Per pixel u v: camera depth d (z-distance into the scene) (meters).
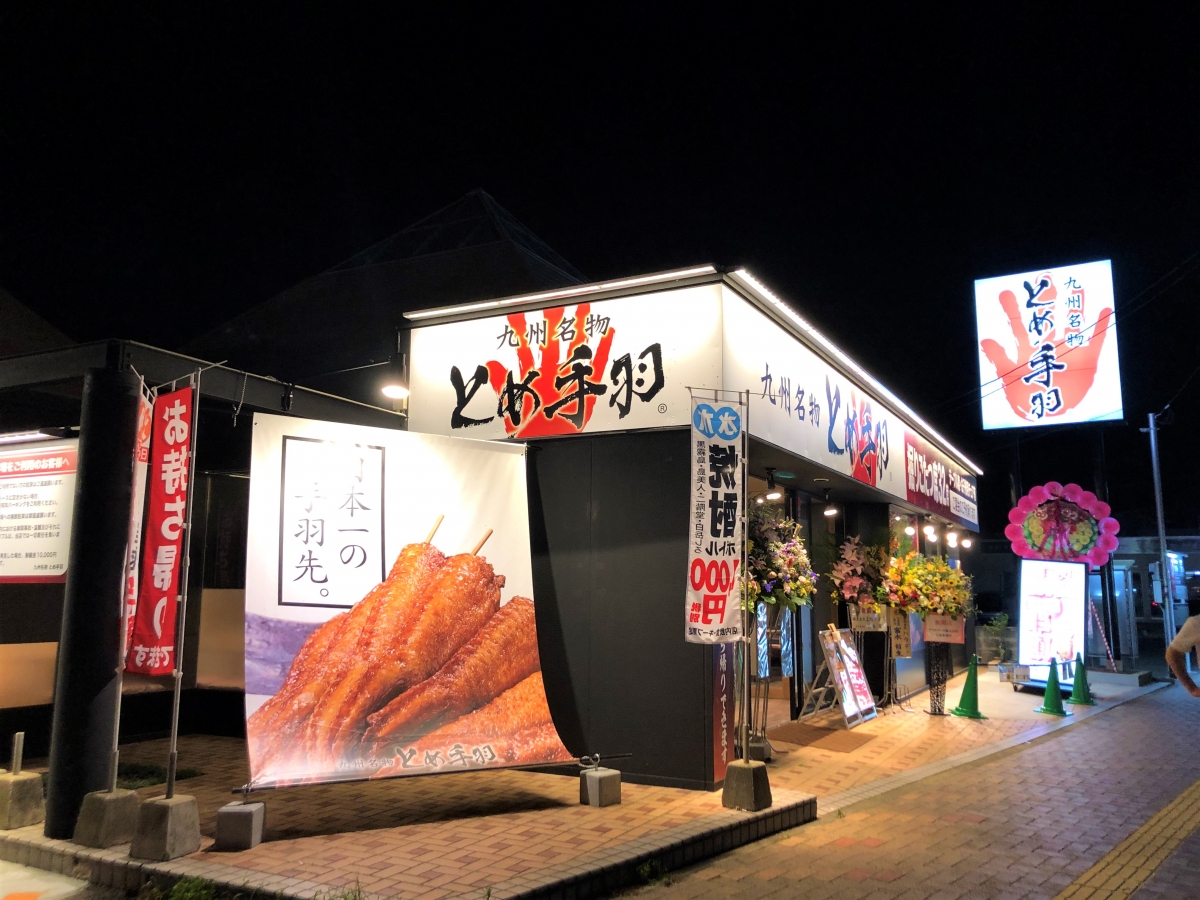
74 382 6.37
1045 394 19.55
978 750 9.28
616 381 7.66
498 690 6.69
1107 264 19.14
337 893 4.39
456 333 8.55
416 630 6.45
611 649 7.27
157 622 5.41
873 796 7.22
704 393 7.25
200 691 9.20
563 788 6.84
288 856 5.06
